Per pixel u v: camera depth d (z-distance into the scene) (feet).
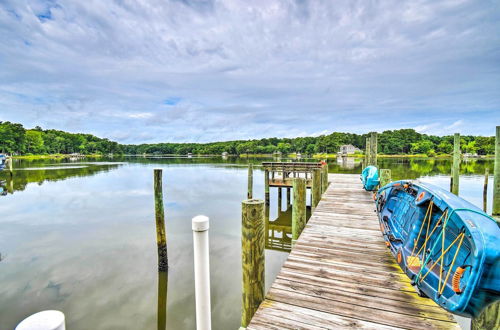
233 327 14.79
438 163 167.84
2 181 71.41
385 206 17.56
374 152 40.04
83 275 20.42
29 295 17.62
